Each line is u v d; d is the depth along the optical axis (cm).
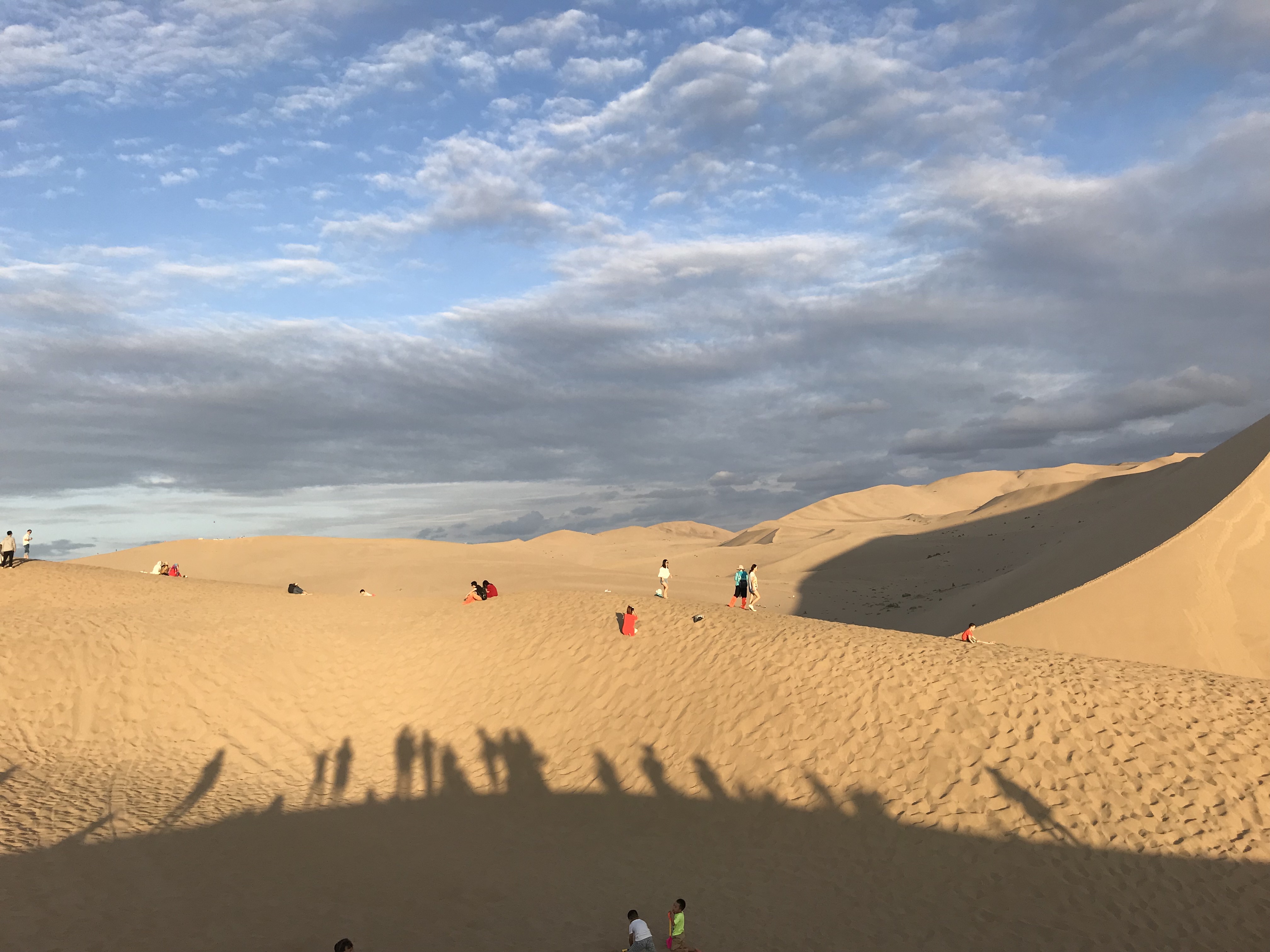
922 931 1031
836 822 1273
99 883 1122
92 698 1812
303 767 1680
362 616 2495
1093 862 1109
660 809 1405
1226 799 1177
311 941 1000
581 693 1812
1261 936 980
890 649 1720
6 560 2888
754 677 1677
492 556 6938
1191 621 2286
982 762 1312
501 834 1390
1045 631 2419
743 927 1056
